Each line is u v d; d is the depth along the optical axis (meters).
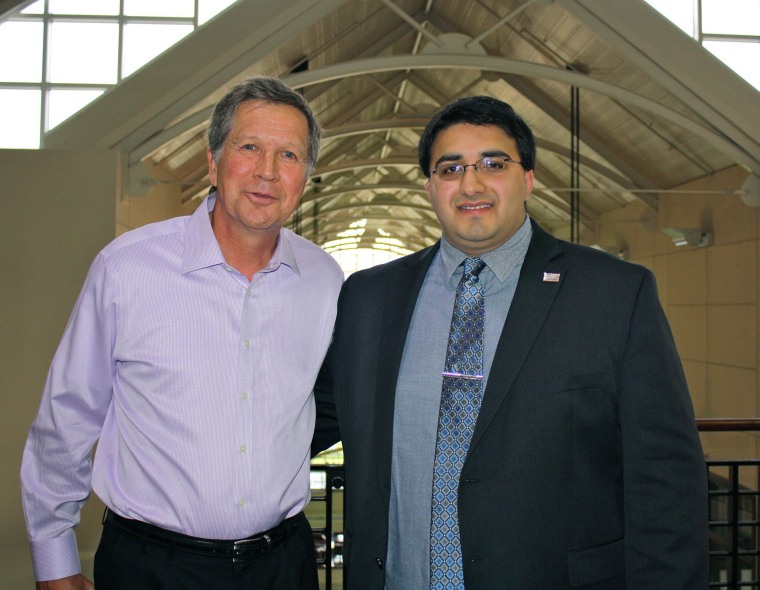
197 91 7.35
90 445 1.79
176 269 1.73
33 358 7.47
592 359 1.56
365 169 19.22
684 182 11.62
